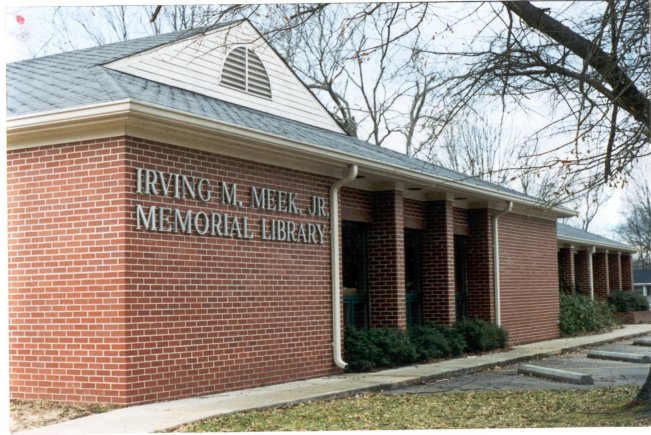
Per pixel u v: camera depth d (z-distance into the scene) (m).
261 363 12.23
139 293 10.15
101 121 9.97
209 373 11.21
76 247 10.30
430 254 17.89
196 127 10.56
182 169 10.95
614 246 34.00
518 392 12.14
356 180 15.30
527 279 22.14
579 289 31.05
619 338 23.81
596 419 9.43
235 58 14.97
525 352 18.36
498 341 18.88
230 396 10.96
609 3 9.48
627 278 39.38
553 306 23.97
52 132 10.39
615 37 9.56
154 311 10.36
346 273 15.42
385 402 11.07
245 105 15.12
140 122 10.07
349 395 11.65
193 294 11.02
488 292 19.72
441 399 11.40
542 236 23.45
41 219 10.56
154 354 10.32
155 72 13.25
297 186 13.27
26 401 10.44
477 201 19.72
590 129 10.26
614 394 11.59
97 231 10.16
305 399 10.82
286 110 16.44
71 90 11.26
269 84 15.88
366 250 16.08
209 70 14.31
